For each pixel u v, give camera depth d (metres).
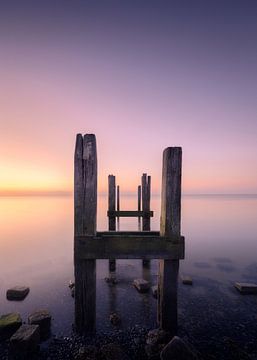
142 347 4.88
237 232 23.88
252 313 6.53
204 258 13.32
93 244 4.54
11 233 23.03
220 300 7.39
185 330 5.61
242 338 5.33
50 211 58.22
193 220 36.91
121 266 10.88
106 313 6.41
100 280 9.06
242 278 9.72
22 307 6.90
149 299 7.34
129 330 5.52
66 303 7.14
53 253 14.45
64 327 5.66
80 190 4.57
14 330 5.25
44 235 21.78
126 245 4.53
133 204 87.44
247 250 15.54
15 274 10.16
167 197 4.57
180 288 8.44
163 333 4.75
